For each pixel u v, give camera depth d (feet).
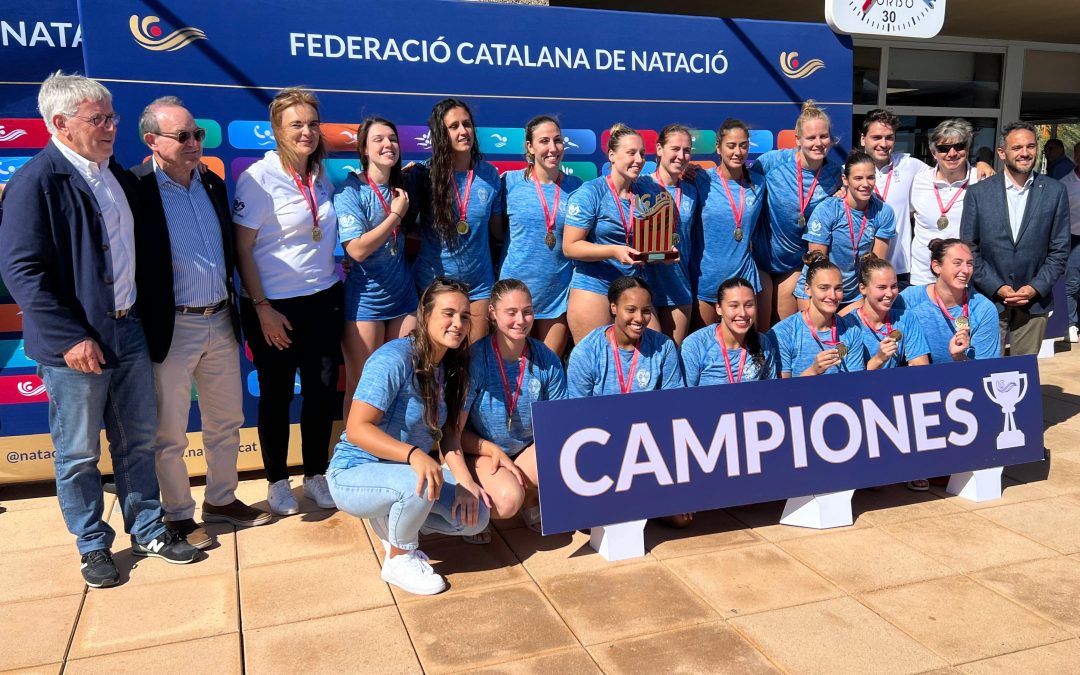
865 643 8.68
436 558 10.89
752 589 9.88
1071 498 12.71
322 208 11.93
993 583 9.98
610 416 10.68
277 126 11.44
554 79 14.97
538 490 10.53
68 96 9.17
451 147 12.25
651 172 15.87
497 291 10.58
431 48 14.12
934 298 13.75
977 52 29.53
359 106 13.87
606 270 13.16
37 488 13.92
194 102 12.97
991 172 16.83
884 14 16.28
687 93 15.93
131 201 10.15
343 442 10.39
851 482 11.78
